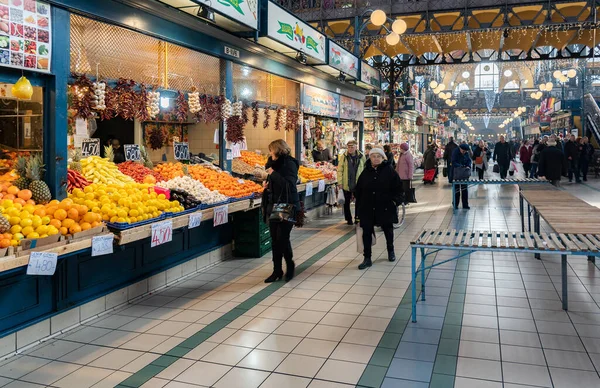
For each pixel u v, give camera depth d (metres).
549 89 25.66
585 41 16.41
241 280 6.34
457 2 15.06
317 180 10.57
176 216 5.55
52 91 4.75
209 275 6.61
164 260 6.16
